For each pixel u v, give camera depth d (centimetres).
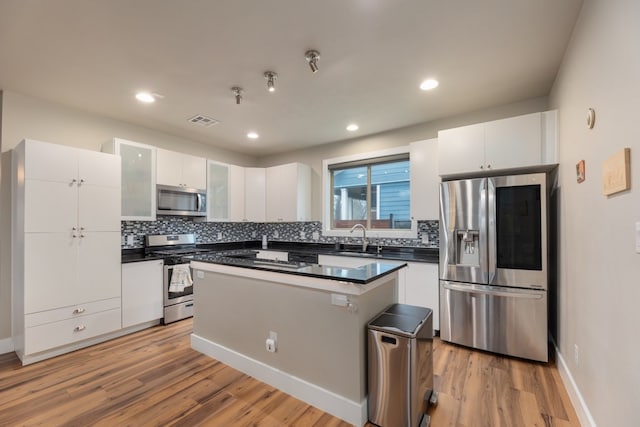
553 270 268
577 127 192
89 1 165
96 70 242
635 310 115
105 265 303
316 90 280
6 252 279
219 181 456
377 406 177
